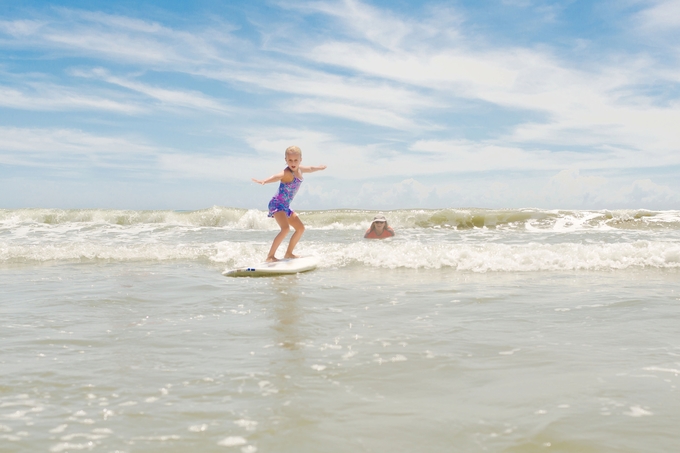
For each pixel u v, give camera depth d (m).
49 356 2.83
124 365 2.65
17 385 2.34
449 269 6.74
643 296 4.64
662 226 14.34
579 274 6.18
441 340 3.13
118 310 4.17
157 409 2.05
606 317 3.80
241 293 4.97
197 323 3.67
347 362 2.68
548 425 1.85
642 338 3.16
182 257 8.02
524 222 15.30
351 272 6.56
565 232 13.17
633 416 1.92
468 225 15.66
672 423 1.86
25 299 4.66
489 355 2.79
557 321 3.68
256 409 2.04
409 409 2.02
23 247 8.33
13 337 3.27
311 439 1.77
